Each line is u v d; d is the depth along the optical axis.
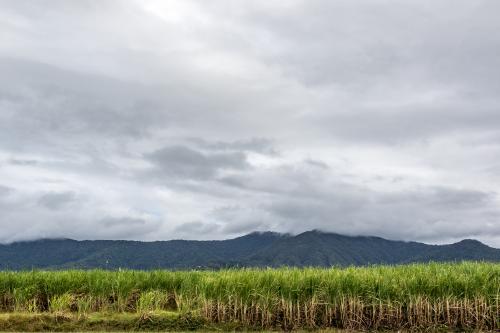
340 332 15.07
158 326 15.27
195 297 16.36
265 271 17.23
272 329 15.35
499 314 15.35
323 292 15.70
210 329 15.24
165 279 17.59
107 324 15.32
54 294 16.77
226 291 15.73
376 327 15.34
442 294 15.42
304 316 15.75
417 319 15.31
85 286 16.95
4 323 15.03
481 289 15.41
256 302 15.74
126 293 16.59
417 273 16.39
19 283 16.75
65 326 15.16
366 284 15.68
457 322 15.41
